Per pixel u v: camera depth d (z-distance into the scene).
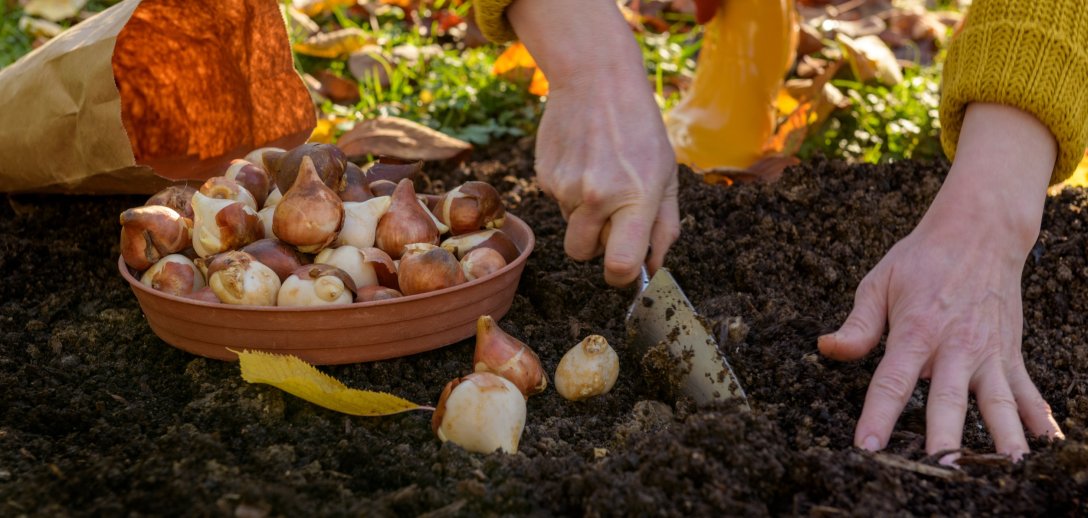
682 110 1.16
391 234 0.75
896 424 0.68
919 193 0.94
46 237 0.92
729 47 1.11
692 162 1.12
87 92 0.81
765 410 0.68
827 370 0.73
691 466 0.61
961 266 0.65
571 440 0.69
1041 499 0.59
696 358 0.70
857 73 1.28
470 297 0.73
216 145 0.97
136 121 0.98
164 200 0.78
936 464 0.61
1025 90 0.67
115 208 0.95
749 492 0.60
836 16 1.62
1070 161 0.70
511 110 1.24
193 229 0.75
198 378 0.74
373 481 0.64
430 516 0.60
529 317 0.83
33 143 0.85
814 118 1.18
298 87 0.93
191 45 0.94
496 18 0.76
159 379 0.74
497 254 0.76
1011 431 0.62
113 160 0.81
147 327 0.80
